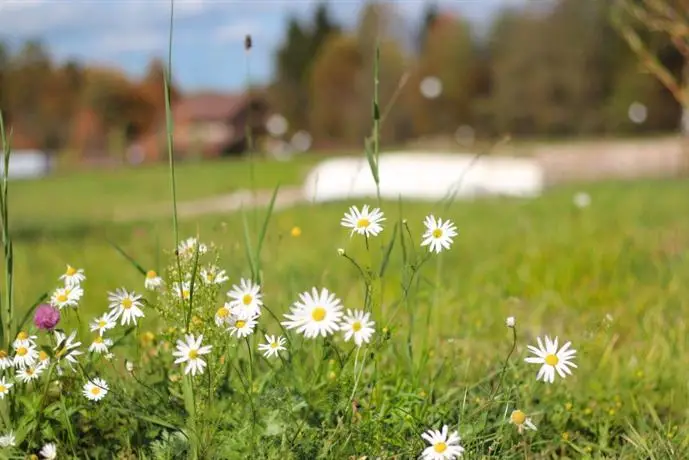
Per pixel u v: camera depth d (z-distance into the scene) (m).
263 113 50.41
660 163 15.42
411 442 1.88
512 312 3.39
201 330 1.87
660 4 4.49
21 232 9.06
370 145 2.12
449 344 2.63
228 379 2.08
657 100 34.53
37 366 1.88
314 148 45.88
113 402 1.95
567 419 2.23
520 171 11.62
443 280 3.90
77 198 16.38
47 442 1.91
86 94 49.81
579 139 32.94
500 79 37.41
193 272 1.83
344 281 3.96
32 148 47.25
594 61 35.44
